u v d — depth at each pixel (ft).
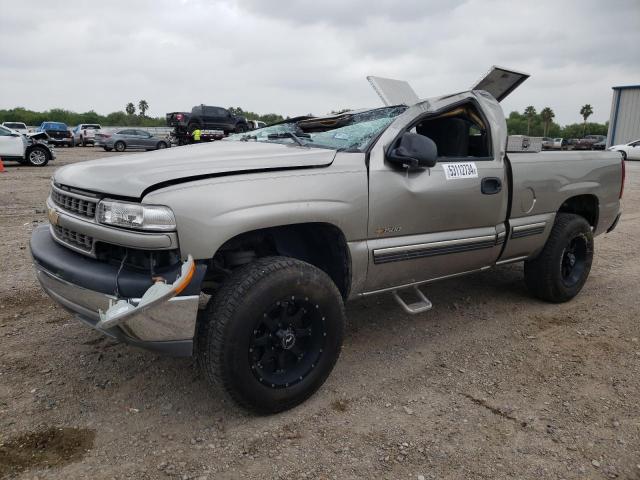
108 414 9.23
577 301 15.81
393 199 10.45
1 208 27.55
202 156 9.85
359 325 13.53
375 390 10.39
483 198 12.13
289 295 8.87
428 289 16.46
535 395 10.37
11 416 9.02
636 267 19.77
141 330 7.96
